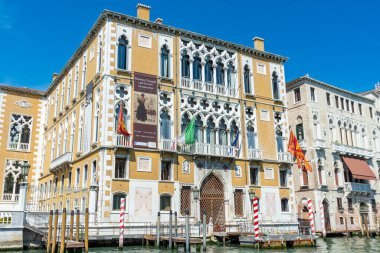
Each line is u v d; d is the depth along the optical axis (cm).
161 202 2698
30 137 4097
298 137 4178
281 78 3566
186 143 2794
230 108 3188
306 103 4131
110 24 2784
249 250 2286
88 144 2822
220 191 2972
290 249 2392
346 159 4312
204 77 3127
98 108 2769
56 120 3762
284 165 3338
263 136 3294
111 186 2516
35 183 4009
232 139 3164
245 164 3119
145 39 2912
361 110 4834
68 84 3569
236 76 3288
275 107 3441
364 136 4753
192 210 2794
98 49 2894
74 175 3048
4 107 3997
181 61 3044
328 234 3838
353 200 4294
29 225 2123
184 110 2950
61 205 3170
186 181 2811
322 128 4181
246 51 3406
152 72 2878
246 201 3044
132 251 2109
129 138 2652
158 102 2848
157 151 2734
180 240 2188
